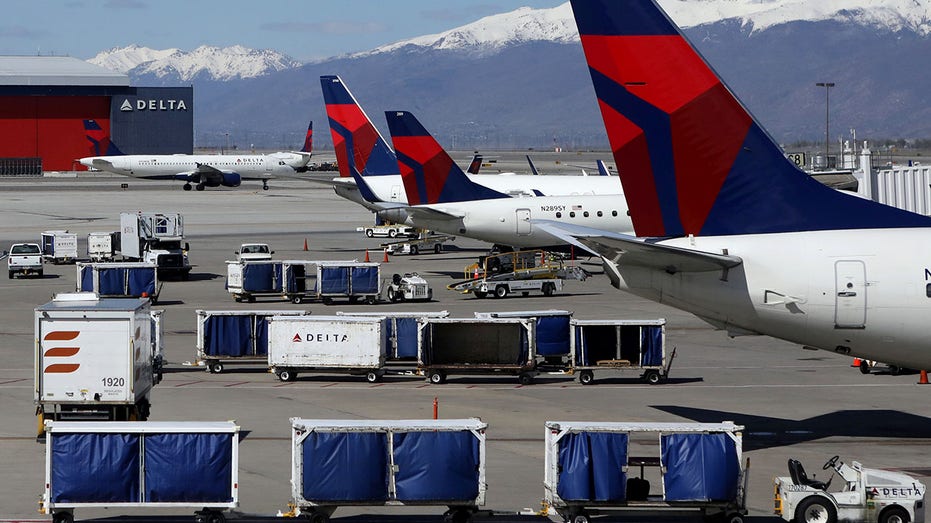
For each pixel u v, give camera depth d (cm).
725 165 4681
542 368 6681
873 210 4744
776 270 4659
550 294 10631
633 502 3831
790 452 4906
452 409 5794
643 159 4703
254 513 3916
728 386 6494
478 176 15138
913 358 4759
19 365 7062
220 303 10225
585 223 11712
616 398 6122
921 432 5312
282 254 14538
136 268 10181
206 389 6322
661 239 4766
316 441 3756
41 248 14262
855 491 3812
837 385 6531
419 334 6544
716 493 3812
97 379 4938
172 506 3741
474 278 10956
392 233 17062
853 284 4628
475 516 3916
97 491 3716
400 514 3975
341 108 14550
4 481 4331
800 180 4712
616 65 4641
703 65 4600
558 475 3809
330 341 6562
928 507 4066
